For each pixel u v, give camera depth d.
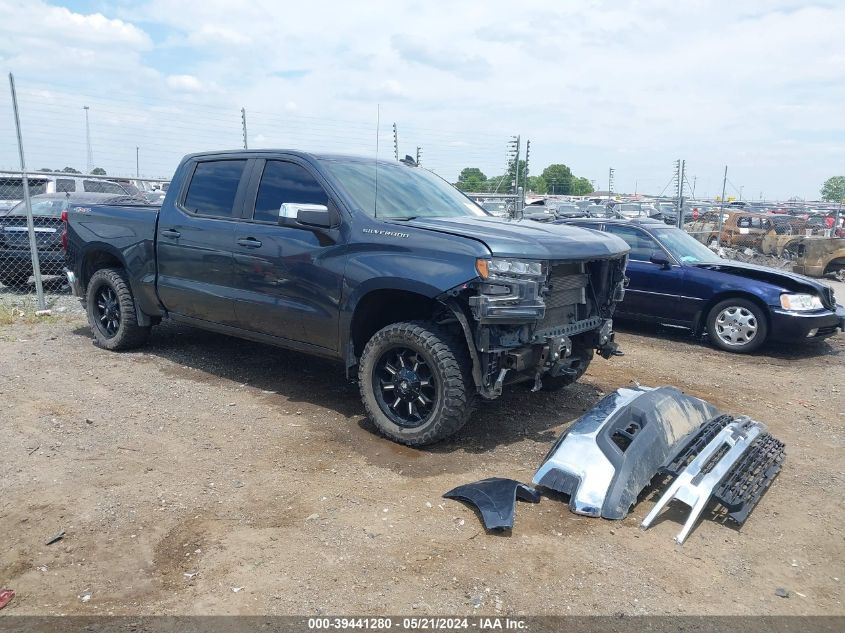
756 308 8.09
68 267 7.07
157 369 6.16
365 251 4.64
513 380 4.50
